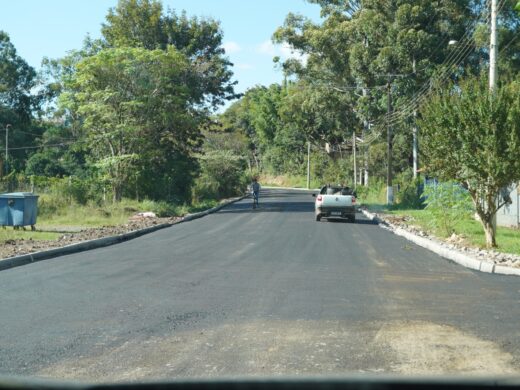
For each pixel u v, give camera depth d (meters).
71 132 67.88
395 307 9.13
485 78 17.58
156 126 37.72
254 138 126.38
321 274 12.49
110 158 34.44
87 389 2.44
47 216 27.22
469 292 10.55
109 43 48.16
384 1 48.06
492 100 16.45
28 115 71.06
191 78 48.09
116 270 12.91
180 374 5.77
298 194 68.94
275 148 114.56
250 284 11.15
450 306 9.25
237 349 6.71
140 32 49.16
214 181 55.59
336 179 75.75
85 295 9.97
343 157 79.06
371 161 53.97
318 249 17.31
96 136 36.00
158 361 6.23
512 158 16.14
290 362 6.20
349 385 2.29
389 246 18.45
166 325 7.86
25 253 14.98
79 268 13.23
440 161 17.58
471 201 21.36
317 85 56.91
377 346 6.88
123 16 48.88
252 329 7.66
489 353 6.61
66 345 6.86
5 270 12.97
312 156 100.69
